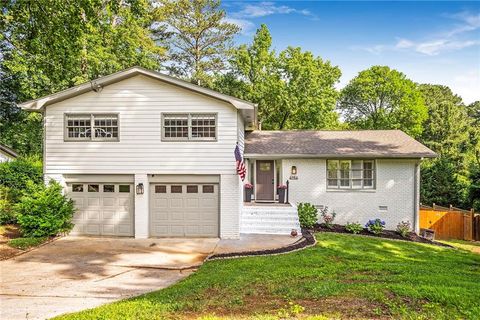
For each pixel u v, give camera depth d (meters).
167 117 13.98
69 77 22.47
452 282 7.43
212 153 13.91
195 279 8.27
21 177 16.95
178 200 14.14
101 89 13.96
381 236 16.17
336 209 18.20
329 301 6.11
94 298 7.35
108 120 14.05
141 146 13.97
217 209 14.14
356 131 21.67
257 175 19.33
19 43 15.74
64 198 13.85
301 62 28.94
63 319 5.72
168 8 30.75
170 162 13.94
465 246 16.53
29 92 24.08
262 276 8.32
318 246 12.95
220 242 13.27
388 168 18.03
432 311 5.48
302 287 7.11
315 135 21.00
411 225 17.88
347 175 18.31
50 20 12.26
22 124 28.83
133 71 13.46
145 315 5.75
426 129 39.88
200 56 33.94
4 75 26.86
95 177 14.17
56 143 14.04
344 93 39.00
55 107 14.05
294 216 15.84
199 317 5.59
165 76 13.48
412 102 35.28
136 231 13.98
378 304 5.85
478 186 22.02
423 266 10.08
